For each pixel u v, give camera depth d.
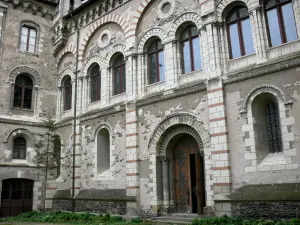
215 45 17.23
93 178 22.66
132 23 22.00
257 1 16.12
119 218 18.77
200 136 17.22
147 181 19.28
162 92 19.36
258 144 15.24
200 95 17.64
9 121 25.17
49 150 26.56
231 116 16.14
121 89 22.81
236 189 15.34
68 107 27.11
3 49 26.06
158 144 19.25
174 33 19.50
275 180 14.27
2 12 26.56
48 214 22.23
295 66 14.41
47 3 29.16
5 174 24.19
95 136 23.28
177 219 17.11
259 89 15.38
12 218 22.39
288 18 15.43
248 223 13.65
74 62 26.50
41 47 28.20
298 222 12.37
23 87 26.91
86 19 25.97
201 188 17.50
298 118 14.02
